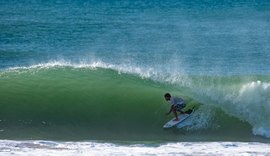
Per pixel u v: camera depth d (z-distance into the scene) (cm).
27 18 17338
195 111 6475
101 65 7756
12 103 6600
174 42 13388
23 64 10744
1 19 16962
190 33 14850
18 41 13112
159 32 14838
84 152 5197
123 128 6406
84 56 11625
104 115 6569
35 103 6625
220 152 5291
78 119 6494
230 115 6469
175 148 5494
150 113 6581
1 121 6347
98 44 12988
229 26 16312
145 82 7112
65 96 6731
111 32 14650
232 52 12238
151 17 18000
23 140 5769
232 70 10288
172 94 6775
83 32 14562
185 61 11131
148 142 5866
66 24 15975
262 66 10769
